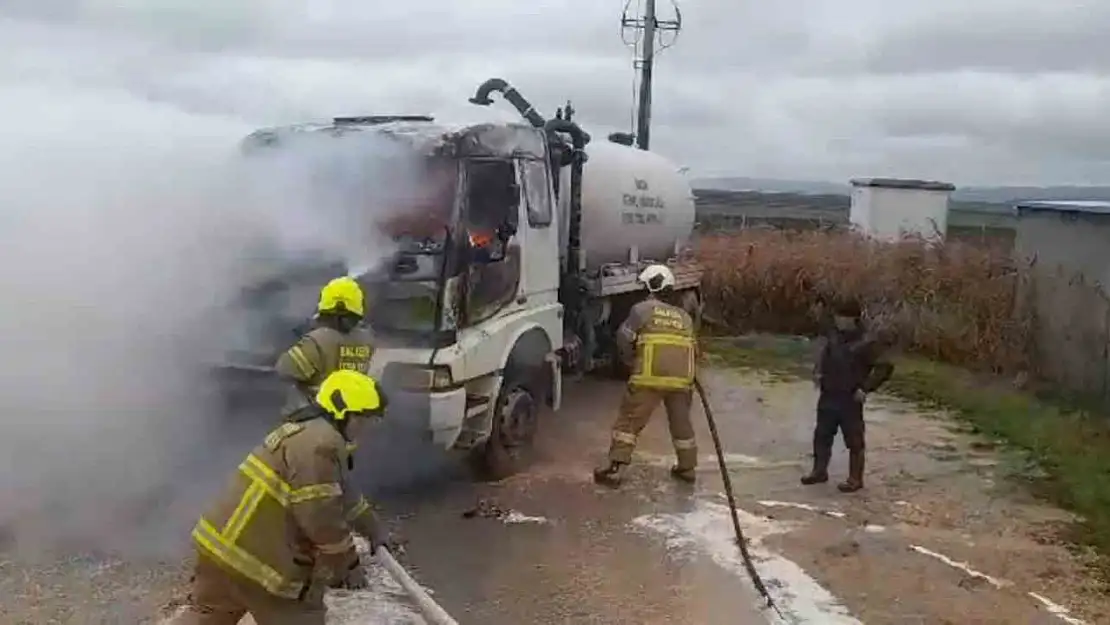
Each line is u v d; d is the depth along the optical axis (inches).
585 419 419.8
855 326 328.8
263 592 162.6
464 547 267.6
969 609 238.7
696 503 312.5
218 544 162.2
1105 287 461.7
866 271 639.1
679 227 500.1
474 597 235.5
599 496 315.3
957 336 564.1
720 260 690.8
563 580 247.4
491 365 307.0
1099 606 242.7
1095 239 471.8
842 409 328.5
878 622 230.5
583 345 422.6
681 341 324.2
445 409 285.3
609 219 432.1
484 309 308.3
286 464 160.4
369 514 187.2
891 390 501.4
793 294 674.2
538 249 340.8
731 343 647.1
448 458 327.9
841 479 345.1
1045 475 354.0
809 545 278.2
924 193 1079.0
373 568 248.4
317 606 167.9
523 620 224.7
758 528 291.3
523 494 314.8
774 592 245.3
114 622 207.9
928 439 404.5
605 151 450.0
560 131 393.4
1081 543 287.0
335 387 165.2
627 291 450.3
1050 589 252.5
